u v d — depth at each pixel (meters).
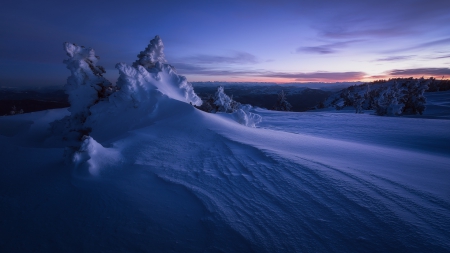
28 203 2.78
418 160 5.38
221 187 3.18
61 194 2.99
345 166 4.00
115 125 7.91
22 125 11.52
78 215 2.54
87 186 3.18
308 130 16.28
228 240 2.15
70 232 2.26
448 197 2.84
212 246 2.08
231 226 2.33
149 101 8.15
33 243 2.11
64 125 9.56
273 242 2.11
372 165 4.35
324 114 29.97
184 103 8.21
